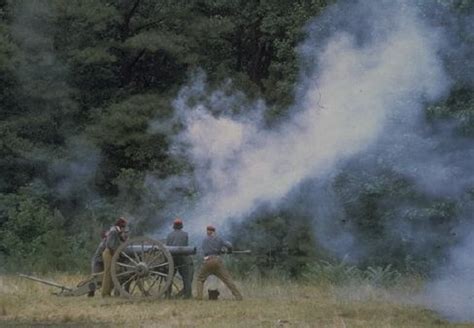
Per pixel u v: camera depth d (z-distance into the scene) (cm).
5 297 3497
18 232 5500
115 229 3553
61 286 3647
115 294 3569
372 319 3005
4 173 6325
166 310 3169
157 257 3478
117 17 6469
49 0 6297
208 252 3541
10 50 6128
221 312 3134
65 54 6556
